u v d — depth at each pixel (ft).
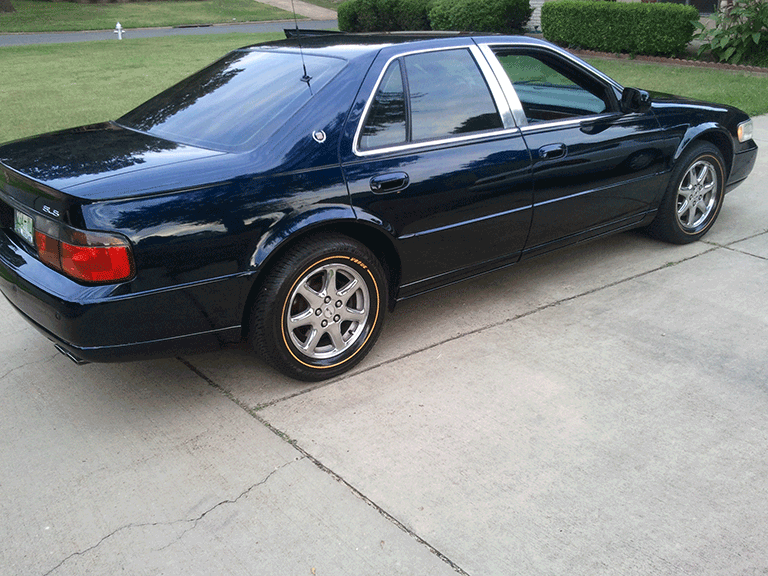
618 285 14.66
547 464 9.26
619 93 14.30
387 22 63.67
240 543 8.04
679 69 41.93
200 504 8.66
